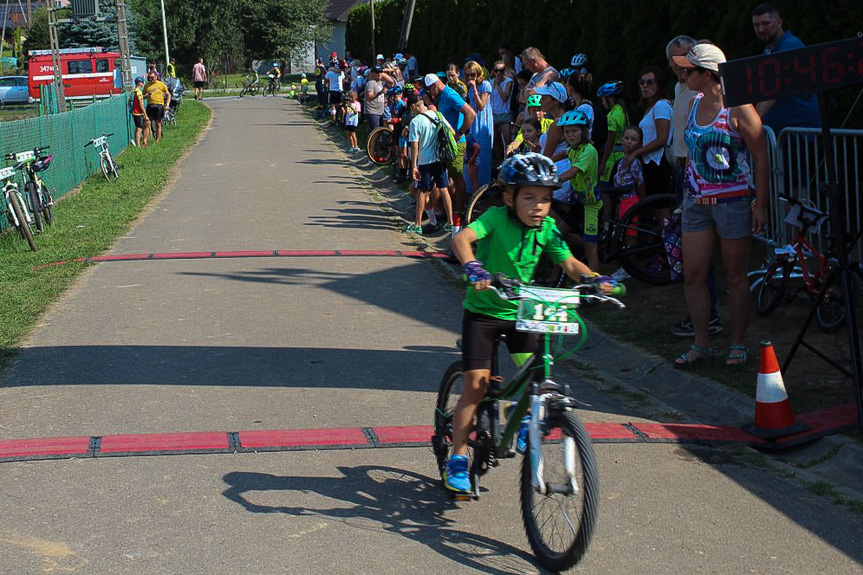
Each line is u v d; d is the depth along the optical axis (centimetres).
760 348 590
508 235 452
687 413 648
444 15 2502
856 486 520
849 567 427
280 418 613
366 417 617
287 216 1460
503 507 490
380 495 501
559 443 420
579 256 946
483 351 459
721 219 685
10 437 576
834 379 653
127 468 530
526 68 1175
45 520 464
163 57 5944
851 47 566
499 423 470
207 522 465
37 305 904
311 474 527
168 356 748
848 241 628
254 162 2194
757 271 844
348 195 1691
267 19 6244
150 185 1797
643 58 1309
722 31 1110
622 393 692
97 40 5638
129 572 415
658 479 525
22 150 1430
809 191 831
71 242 1241
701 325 716
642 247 939
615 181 975
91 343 784
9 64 7950
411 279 1048
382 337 814
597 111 1006
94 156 1972
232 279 1030
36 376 698
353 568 421
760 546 446
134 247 1219
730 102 595
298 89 5022
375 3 3825
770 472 540
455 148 1280
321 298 952
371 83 2091
